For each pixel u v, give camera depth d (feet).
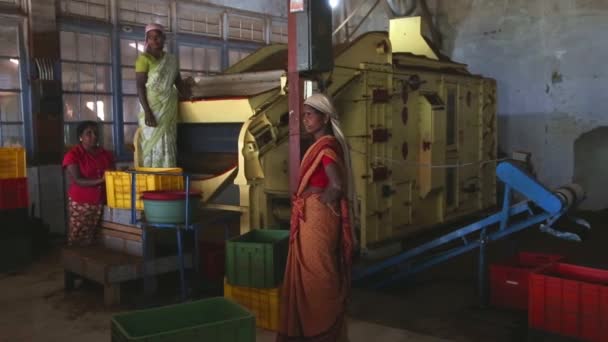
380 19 34.40
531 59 30.22
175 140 18.51
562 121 29.45
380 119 19.97
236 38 29.45
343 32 35.70
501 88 31.37
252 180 16.49
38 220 21.39
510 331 13.62
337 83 18.19
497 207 29.68
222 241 18.31
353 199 10.06
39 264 19.13
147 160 18.24
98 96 24.34
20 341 12.29
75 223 16.44
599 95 28.19
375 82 19.69
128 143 25.52
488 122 27.81
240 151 16.28
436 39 32.78
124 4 24.80
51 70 22.25
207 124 19.19
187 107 18.93
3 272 18.16
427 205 23.25
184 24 27.07
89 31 23.71
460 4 32.37
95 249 16.07
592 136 29.43
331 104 9.73
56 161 22.75
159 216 14.20
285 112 17.40
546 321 12.28
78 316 13.87
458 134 25.08
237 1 29.12
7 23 21.52
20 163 19.60
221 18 28.60
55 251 20.88
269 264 12.59
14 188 19.40
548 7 29.37
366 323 13.25
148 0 25.57
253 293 12.89
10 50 21.72
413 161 22.09
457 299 16.79
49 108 22.35
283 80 17.46
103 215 16.48
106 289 14.46
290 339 9.75
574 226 17.90
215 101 18.07
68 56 23.21
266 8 30.73
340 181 9.42
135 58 25.54
